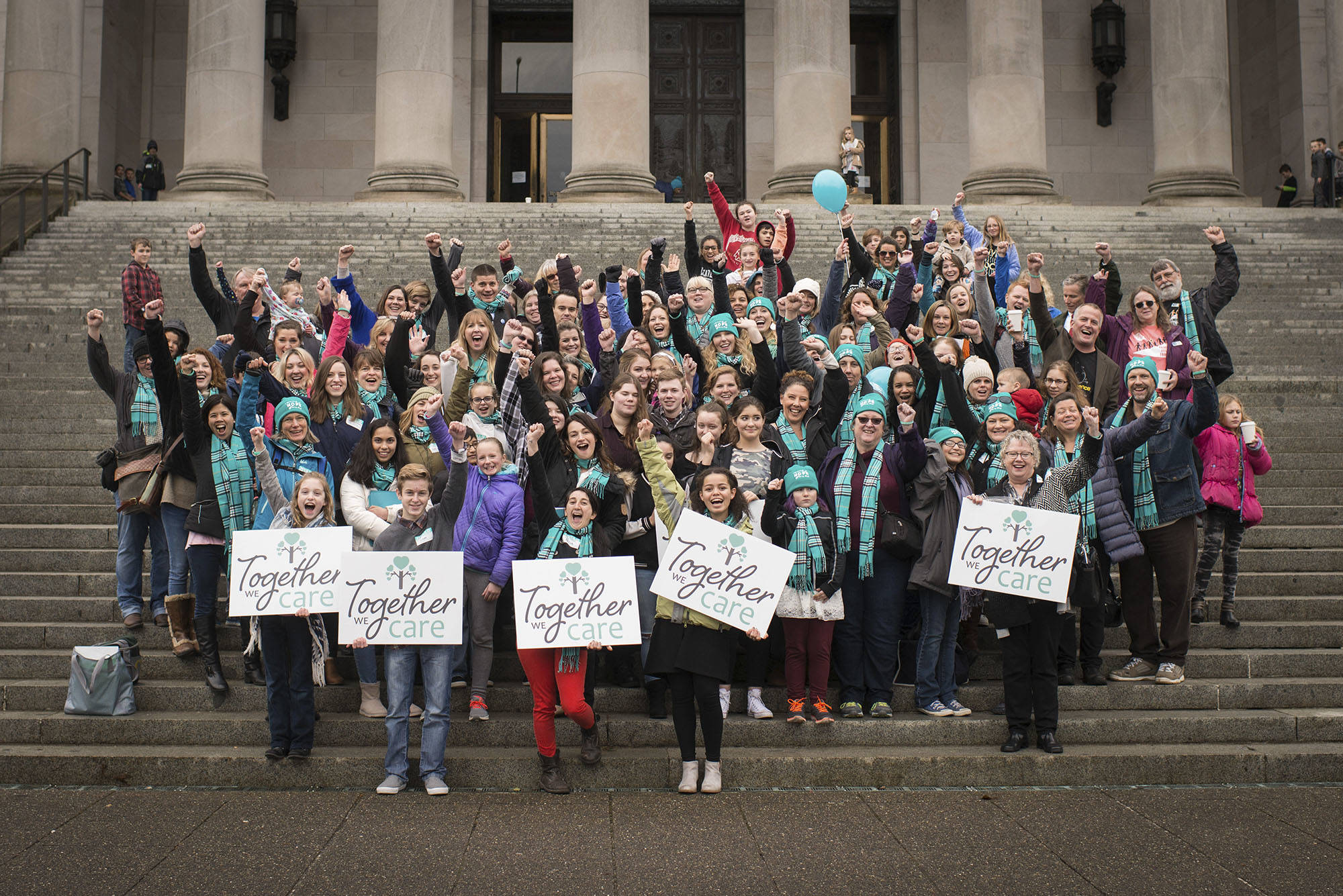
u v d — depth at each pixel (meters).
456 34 26.23
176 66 26.47
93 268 15.75
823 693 7.37
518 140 27.12
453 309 9.91
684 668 6.73
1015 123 20.50
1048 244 17.33
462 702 7.64
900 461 7.51
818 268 15.72
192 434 7.48
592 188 19.89
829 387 7.88
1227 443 8.55
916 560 7.48
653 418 7.93
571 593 6.78
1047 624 7.19
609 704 7.70
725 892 5.34
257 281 9.27
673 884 5.42
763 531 7.16
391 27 20.23
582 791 6.84
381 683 7.79
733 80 27.00
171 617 7.81
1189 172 20.61
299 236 17.14
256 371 7.56
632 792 6.84
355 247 16.69
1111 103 27.16
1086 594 7.28
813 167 20.48
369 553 6.78
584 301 9.85
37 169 20.64
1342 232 18.11
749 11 26.77
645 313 9.91
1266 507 10.30
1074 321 8.86
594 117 20.17
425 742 6.79
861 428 7.48
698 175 26.75
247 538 6.84
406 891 5.31
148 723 7.24
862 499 7.44
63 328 13.66
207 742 7.23
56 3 21.08
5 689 7.52
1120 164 27.06
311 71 26.45
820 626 7.36
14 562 9.02
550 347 9.13
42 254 16.14
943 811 6.48
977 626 8.26
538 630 6.73
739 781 6.96
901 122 26.84
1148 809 6.52
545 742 6.80
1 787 6.81
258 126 20.25
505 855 5.76
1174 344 8.84
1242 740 7.49
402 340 8.55
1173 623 7.88
